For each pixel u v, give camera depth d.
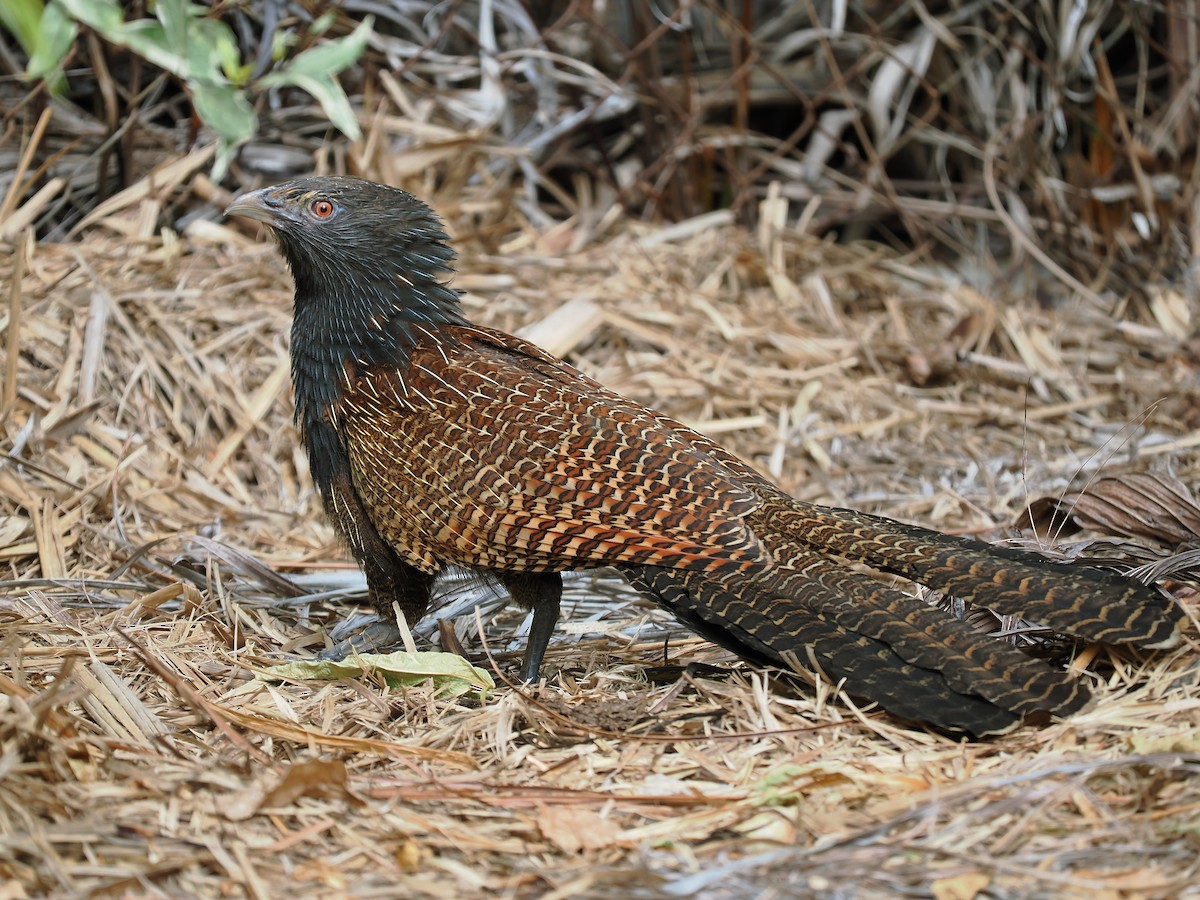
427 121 12.44
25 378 9.17
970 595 5.81
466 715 6.03
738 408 10.40
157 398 9.48
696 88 13.58
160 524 8.62
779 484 9.54
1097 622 5.55
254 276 10.76
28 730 5.02
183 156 11.45
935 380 11.20
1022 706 5.32
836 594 5.82
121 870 4.48
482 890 4.53
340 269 6.82
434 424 6.48
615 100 13.12
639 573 6.15
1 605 6.99
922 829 4.81
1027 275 12.82
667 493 6.09
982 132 13.66
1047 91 13.15
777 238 12.32
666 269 11.77
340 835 4.83
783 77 13.24
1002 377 11.13
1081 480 9.36
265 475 9.39
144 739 5.49
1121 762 4.97
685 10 12.75
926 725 5.62
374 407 6.69
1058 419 10.66
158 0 8.40
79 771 5.06
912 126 13.96
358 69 12.59
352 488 7.05
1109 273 12.94
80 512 8.23
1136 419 9.30
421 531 6.53
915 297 12.27
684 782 5.31
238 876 4.48
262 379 9.89
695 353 10.78
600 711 5.93
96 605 7.32
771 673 6.06
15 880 4.38
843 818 4.92
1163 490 7.45
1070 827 4.81
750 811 5.00
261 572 7.76
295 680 6.40
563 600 8.13
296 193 6.88
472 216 12.36
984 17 13.54
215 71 9.02
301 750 5.57
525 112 13.38
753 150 13.90
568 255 12.03
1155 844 4.68
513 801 5.09
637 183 12.90
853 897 4.42
